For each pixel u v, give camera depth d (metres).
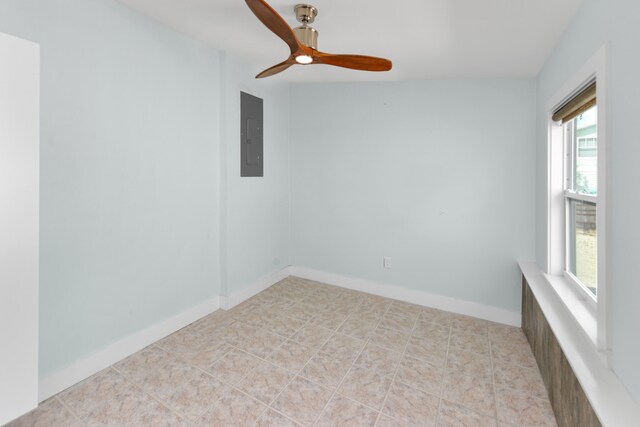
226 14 2.16
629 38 1.14
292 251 3.99
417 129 3.16
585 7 1.61
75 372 1.93
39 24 1.69
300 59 1.98
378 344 2.45
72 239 1.89
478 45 2.24
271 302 3.20
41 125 1.72
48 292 1.79
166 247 2.48
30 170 1.36
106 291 2.09
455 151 3.01
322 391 1.90
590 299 1.76
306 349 2.36
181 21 2.28
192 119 2.64
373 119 3.37
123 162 2.14
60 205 1.82
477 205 2.95
